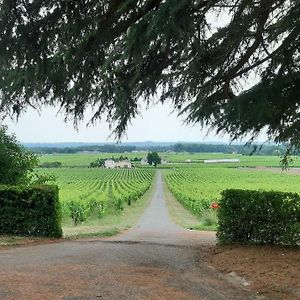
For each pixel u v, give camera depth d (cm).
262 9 655
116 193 6688
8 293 617
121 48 647
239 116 666
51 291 633
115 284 682
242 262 845
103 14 668
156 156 19312
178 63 699
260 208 1017
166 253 995
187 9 564
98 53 705
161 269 809
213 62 711
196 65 682
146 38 584
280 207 998
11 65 664
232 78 757
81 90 734
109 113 769
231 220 1049
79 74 720
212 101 740
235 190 1050
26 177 1638
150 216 3894
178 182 9969
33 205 1341
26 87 697
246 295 648
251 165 18800
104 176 12625
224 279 750
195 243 1211
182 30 576
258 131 738
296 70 719
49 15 630
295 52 714
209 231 2056
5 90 701
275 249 948
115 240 1320
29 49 642
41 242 1235
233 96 747
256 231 1023
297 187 7894
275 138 759
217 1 607
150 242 1241
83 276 730
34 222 1334
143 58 654
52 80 704
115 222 3195
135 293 634
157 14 551
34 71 670
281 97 673
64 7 630
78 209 3553
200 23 627
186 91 733
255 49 745
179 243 1212
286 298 620
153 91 742
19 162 1600
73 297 605
